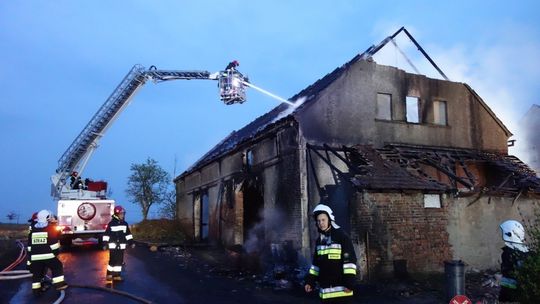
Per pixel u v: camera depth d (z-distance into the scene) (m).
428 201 13.69
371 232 12.59
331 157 14.57
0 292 10.03
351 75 15.70
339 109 15.20
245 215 18.56
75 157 20.55
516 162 17.66
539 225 7.32
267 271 12.97
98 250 18.66
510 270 5.36
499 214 14.87
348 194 13.16
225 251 17.52
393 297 9.98
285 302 9.19
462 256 13.84
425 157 15.41
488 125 18.64
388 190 13.03
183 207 26.84
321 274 5.17
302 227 13.73
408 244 13.00
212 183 21.73
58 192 20.30
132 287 10.39
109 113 20.20
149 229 26.52
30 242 9.98
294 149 14.41
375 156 14.48
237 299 9.44
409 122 16.64
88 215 19.66
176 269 13.45
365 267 12.31
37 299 9.23
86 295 9.57
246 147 17.92
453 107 17.91
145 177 34.72
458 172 16.72
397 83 16.72
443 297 9.85
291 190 14.42
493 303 8.61
